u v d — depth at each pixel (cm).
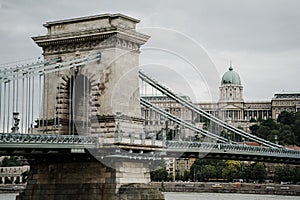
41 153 7944
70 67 8381
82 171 8519
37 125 8862
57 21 8869
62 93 8725
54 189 8688
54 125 8700
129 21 8681
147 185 8381
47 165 8806
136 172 8544
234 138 15250
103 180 8350
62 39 8731
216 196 17188
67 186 8594
